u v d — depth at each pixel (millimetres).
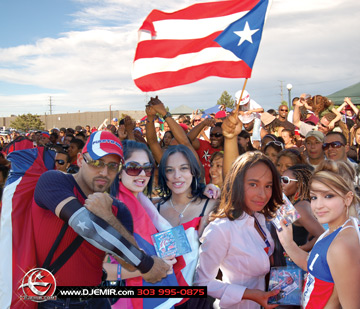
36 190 2039
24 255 2025
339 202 2264
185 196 3271
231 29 3861
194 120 13086
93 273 2193
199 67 3926
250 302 2588
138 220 2562
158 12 3941
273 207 2658
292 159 4320
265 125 9219
